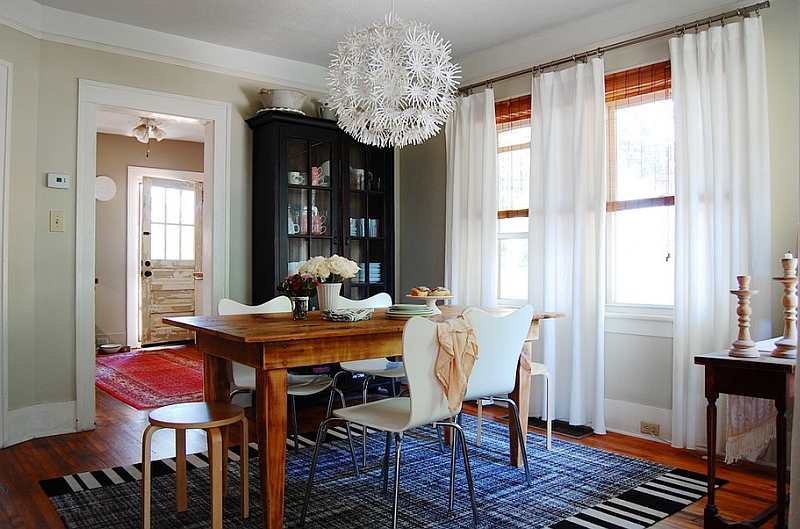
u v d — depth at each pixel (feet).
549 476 9.16
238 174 14.43
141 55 12.95
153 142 24.00
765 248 9.56
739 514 7.68
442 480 8.97
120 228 23.27
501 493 8.44
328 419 7.47
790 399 6.59
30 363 11.29
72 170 11.94
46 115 11.62
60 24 11.85
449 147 14.87
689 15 10.82
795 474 4.91
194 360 20.43
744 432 7.79
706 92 10.26
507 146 14.17
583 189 11.94
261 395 6.71
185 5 11.85
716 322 9.98
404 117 9.20
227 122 14.24
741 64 9.88
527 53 13.66
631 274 11.95
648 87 11.48
